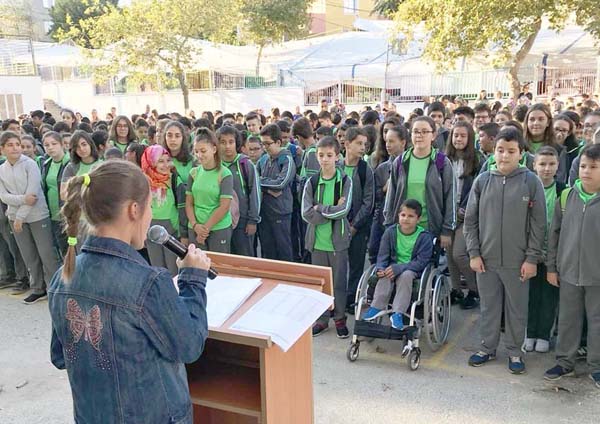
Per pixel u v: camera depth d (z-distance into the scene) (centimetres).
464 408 341
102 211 160
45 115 1066
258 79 2364
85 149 543
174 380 168
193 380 231
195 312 171
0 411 362
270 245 564
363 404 349
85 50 1950
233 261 243
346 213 443
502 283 388
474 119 685
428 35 1444
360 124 777
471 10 1246
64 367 186
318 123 923
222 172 466
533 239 371
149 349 160
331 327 484
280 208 552
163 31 1875
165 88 2380
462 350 429
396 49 1708
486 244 384
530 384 370
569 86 1681
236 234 522
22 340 473
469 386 370
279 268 234
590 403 343
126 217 163
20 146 553
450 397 355
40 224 557
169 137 503
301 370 224
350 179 457
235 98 2280
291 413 218
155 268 165
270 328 191
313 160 592
